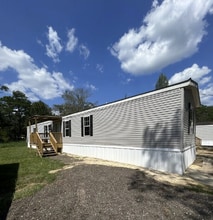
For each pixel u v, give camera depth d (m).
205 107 38.56
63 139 15.97
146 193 4.57
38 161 10.86
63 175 6.59
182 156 7.06
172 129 7.41
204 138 21.69
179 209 3.69
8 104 38.44
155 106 8.14
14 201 4.41
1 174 7.54
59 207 3.84
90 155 12.41
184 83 7.18
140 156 8.67
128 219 3.30
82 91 41.22
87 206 3.81
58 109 41.94
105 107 11.18
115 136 10.31
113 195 4.37
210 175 6.84
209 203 4.04
